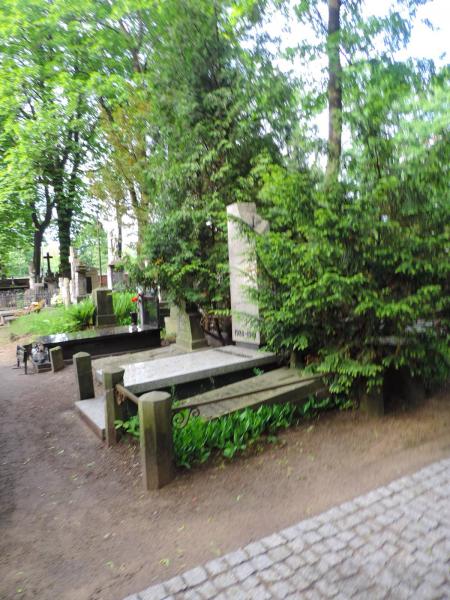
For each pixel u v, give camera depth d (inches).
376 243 172.4
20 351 418.9
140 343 396.2
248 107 319.9
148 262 344.8
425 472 146.2
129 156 454.6
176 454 160.1
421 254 171.0
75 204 891.4
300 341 200.2
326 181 186.9
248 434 182.1
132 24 492.4
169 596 94.3
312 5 319.6
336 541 110.3
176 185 339.0
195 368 235.3
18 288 1061.8
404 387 217.0
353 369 185.9
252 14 343.6
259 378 231.9
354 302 178.2
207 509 133.5
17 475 166.7
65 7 470.0
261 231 259.0
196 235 328.8
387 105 180.4
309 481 147.6
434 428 185.2
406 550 104.7
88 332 403.2
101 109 547.8
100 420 207.5
